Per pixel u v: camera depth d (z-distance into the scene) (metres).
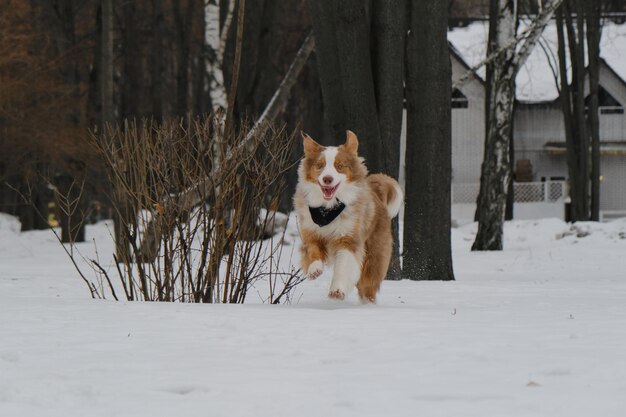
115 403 5.14
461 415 4.82
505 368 5.97
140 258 10.76
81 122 36.19
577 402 5.05
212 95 29.58
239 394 5.29
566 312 9.45
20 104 32.75
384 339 7.13
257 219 10.85
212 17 29.55
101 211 43.59
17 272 19.02
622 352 6.55
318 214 10.34
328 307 10.41
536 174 57.00
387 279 16.91
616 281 17.44
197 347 6.85
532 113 56.50
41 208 44.47
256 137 10.75
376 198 11.24
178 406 5.05
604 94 56.78
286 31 46.97
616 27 59.50
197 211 10.73
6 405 5.12
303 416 4.83
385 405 5.02
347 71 17.06
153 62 40.19
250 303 10.95
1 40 31.69
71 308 9.14
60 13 37.41
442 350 6.65
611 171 58.03
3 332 7.54
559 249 29.69
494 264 25.00
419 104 17.75
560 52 43.94
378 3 17.31
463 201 56.09
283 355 6.52
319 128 37.78
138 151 10.55
